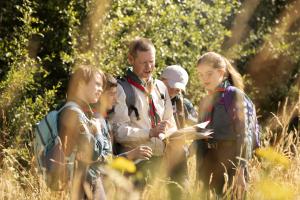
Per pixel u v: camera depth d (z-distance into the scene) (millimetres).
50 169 4289
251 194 3811
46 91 7891
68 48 8672
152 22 9180
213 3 11086
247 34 12852
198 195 4246
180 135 4969
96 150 4344
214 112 5090
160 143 5148
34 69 7867
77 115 4336
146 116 5195
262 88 12867
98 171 4363
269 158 3016
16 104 7648
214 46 10281
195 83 9477
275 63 12945
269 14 13344
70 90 4512
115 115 5113
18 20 8711
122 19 8672
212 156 5098
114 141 5141
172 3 9680
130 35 8789
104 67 8258
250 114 5016
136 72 5234
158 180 4133
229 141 5023
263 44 12945
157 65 9094
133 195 3324
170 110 5434
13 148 7105
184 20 9836
